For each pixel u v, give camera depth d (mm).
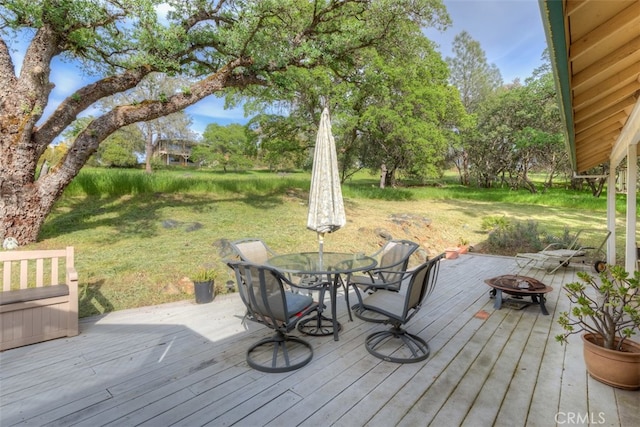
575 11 1617
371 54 9430
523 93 21250
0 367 2600
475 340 3178
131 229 6441
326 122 3988
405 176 24281
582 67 2254
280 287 2564
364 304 3080
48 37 5062
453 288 5008
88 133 5695
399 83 14578
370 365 2682
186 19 6391
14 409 2076
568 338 3219
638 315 2252
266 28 6793
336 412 2064
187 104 6613
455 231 10719
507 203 18141
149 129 25422
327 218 3721
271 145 14891
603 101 2982
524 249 8258
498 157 24703
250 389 2322
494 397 2234
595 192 20703
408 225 9719
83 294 4105
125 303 4090
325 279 4094
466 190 23750
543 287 3977
